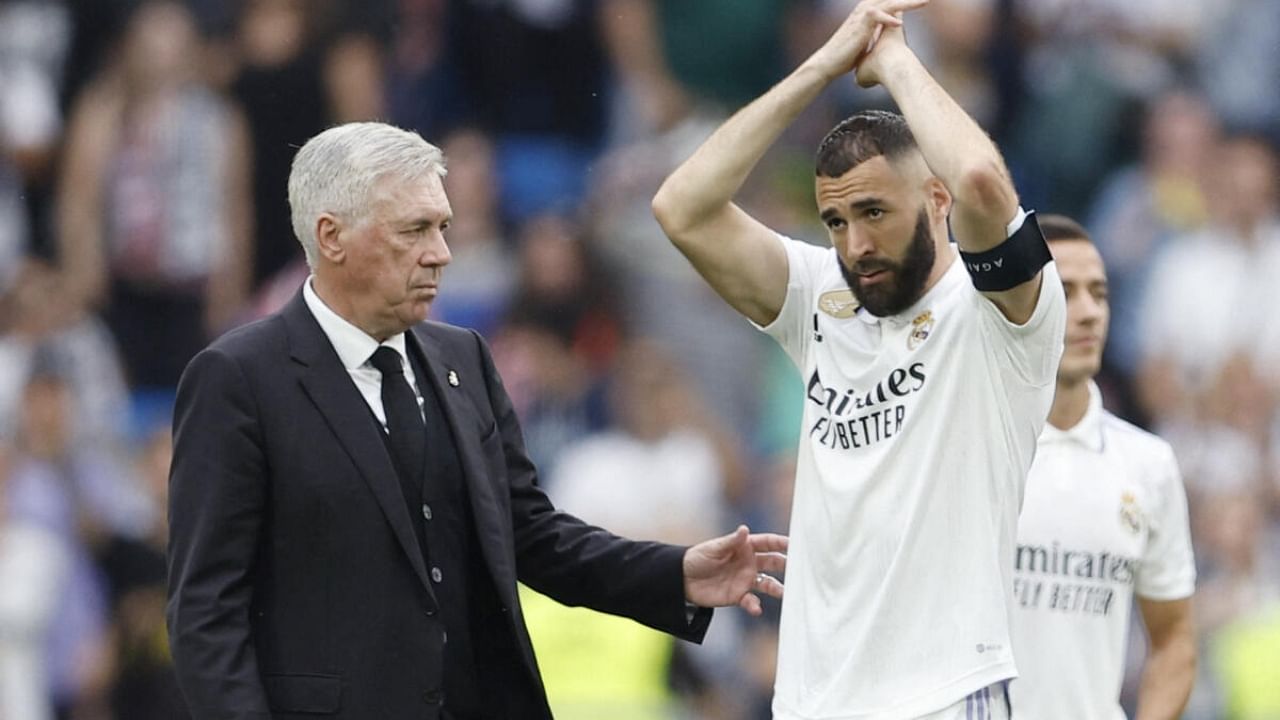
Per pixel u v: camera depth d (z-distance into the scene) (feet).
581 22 171.53
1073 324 75.15
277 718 61.52
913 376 60.44
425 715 62.13
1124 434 77.41
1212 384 165.89
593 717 119.24
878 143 60.13
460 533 64.64
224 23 162.20
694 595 67.92
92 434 148.05
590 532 69.10
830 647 60.44
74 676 137.28
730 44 174.29
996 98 176.24
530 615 120.98
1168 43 179.73
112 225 157.69
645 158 167.53
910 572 59.41
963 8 175.32
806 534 62.08
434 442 64.54
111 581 141.28
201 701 60.18
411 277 62.80
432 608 62.69
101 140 159.02
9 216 158.40
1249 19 179.83
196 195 158.20
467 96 169.17
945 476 59.57
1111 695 74.90
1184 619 77.97
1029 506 74.43
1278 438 164.66
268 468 62.28
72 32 161.38
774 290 64.59
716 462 147.43
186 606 61.00
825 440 62.13
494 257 160.66
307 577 62.08
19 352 149.59
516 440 69.21
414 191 62.75
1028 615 73.92
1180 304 169.48
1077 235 76.13
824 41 176.14
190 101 159.22
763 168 164.76
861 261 60.54
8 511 139.23
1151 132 176.45
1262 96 179.22
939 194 60.90
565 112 171.01
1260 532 157.48
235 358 62.69
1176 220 173.06
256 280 160.04
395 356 64.59
